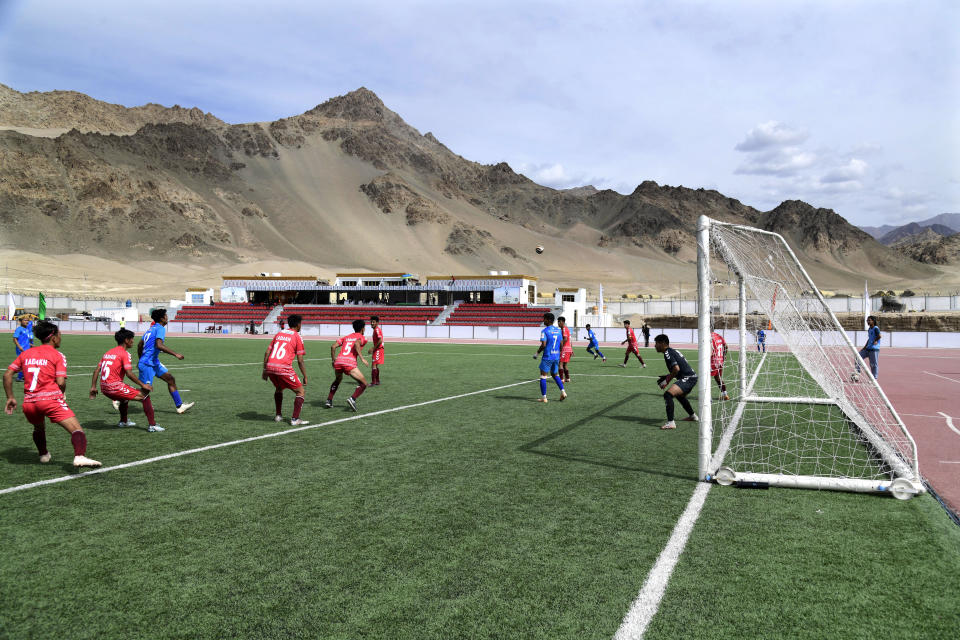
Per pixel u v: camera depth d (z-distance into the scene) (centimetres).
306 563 413
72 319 6369
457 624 331
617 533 475
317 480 628
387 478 637
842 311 7738
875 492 589
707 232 646
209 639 315
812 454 768
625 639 316
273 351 948
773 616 343
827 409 1160
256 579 387
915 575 401
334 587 376
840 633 325
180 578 388
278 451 766
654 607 352
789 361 2095
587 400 1277
